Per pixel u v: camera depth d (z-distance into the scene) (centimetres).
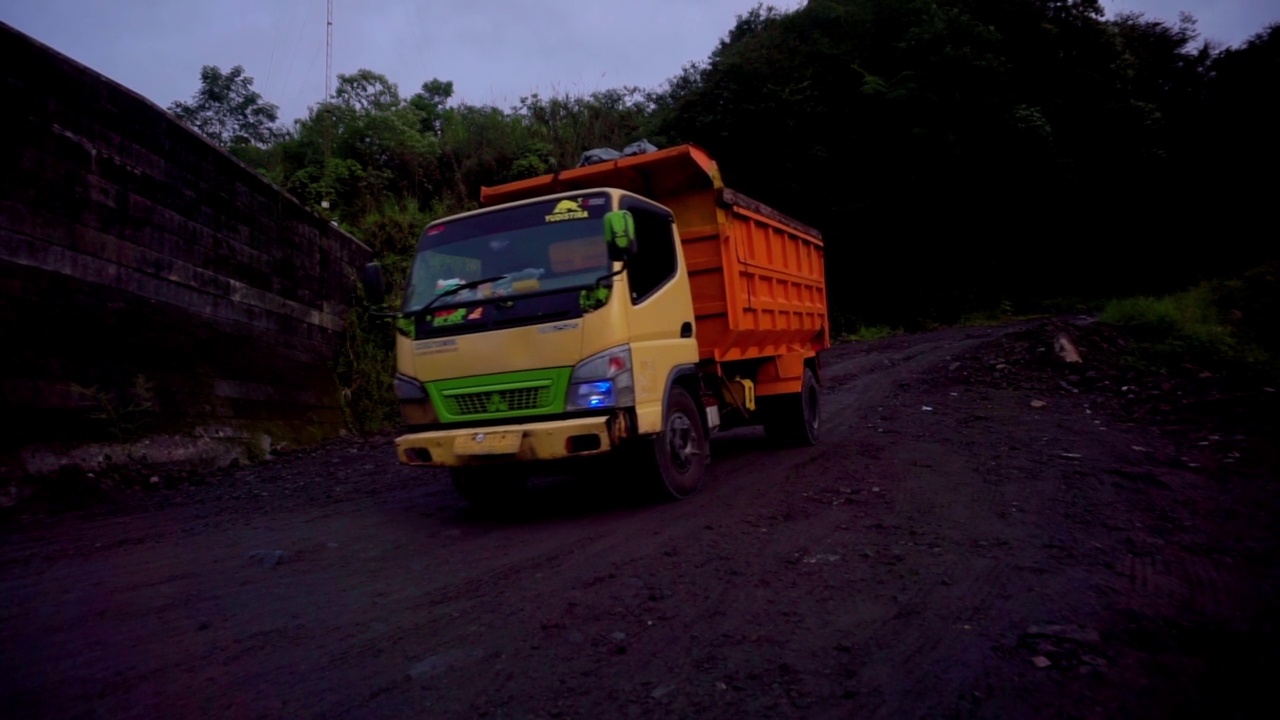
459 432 623
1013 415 1012
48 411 861
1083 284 3544
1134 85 3578
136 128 1001
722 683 344
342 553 588
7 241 828
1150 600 417
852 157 3061
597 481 823
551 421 613
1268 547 494
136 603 483
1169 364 1198
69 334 893
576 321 609
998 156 3116
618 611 433
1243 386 1030
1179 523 549
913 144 3031
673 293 711
